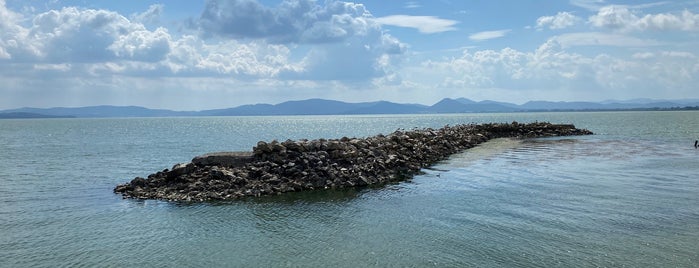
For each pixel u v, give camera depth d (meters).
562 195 23.61
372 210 21.44
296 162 29.00
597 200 22.33
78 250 16.58
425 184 27.62
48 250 16.62
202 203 23.44
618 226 17.97
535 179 28.39
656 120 149.62
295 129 128.12
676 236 16.64
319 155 30.06
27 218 21.06
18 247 16.98
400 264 14.70
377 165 31.28
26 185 30.39
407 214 20.56
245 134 101.00
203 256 15.78
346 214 20.84
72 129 139.88
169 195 25.08
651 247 15.57
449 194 24.48
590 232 17.30
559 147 49.78
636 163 35.28
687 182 26.80
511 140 61.25
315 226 19.05
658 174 29.80
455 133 55.22
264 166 28.34
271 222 19.75
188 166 27.73
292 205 22.72
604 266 14.06
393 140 39.94
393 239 17.12
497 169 32.91
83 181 32.25
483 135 63.41
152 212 21.78
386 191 25.80
